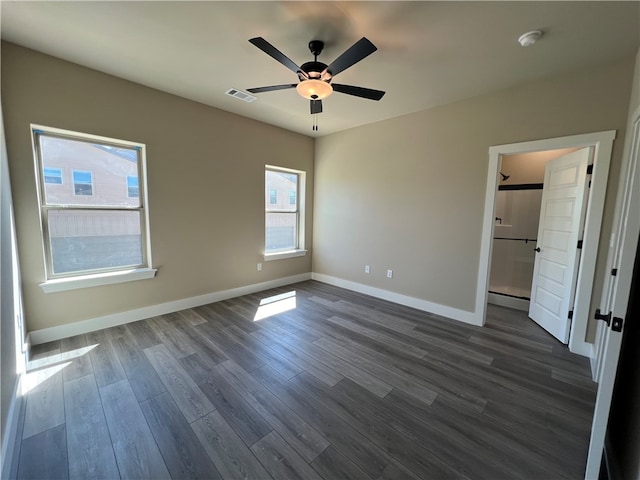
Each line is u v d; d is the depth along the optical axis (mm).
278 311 3588
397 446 1569
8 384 1583
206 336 2852
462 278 3350
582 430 1701
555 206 3082
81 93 2627
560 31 1953
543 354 2604
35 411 1780
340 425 1714
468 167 3217
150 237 3213
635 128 2006
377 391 2039
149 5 1796
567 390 2078
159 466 1429
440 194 3467
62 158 2670
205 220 3684
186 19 1934
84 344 2631
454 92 3010
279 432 1653
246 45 2236
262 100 3357
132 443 1562
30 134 2408
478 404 1917
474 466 1454
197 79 2852
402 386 2102
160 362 2365
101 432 1633
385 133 3971
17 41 2238
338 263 4762
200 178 3580
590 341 2549
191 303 3652
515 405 1912
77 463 1438
